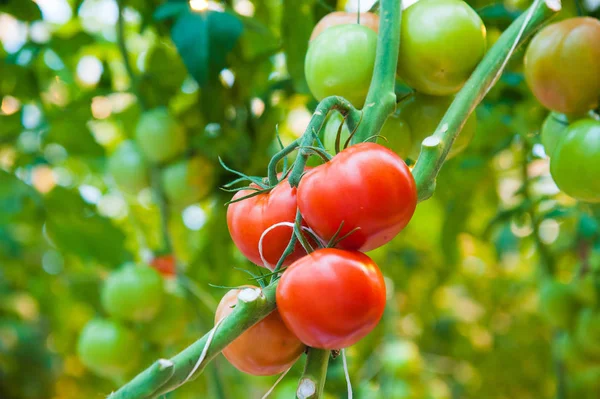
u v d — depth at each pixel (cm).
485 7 140
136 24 191
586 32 110
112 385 257
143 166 147
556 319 160
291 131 206
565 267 211
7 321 295
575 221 186
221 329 90
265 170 150
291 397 153
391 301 216
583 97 111
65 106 165
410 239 248
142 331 145
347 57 104
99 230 173
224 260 167
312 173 91
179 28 131
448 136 98
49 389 330
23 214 185
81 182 218
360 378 208
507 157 206
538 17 101
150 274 142
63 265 246
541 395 258
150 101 155
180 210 154
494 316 281
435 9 104
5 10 158
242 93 150
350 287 89
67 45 169
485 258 264
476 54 104
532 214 169
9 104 178
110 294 141
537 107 151
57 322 252
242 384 220
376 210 90
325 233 91
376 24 112
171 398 179
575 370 193
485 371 260
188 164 144
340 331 89
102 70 163
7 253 241
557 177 111
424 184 96
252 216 95
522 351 255
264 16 167
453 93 111
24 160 178
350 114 94
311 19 142
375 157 90
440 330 269
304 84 144
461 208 188
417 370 192
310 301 89
